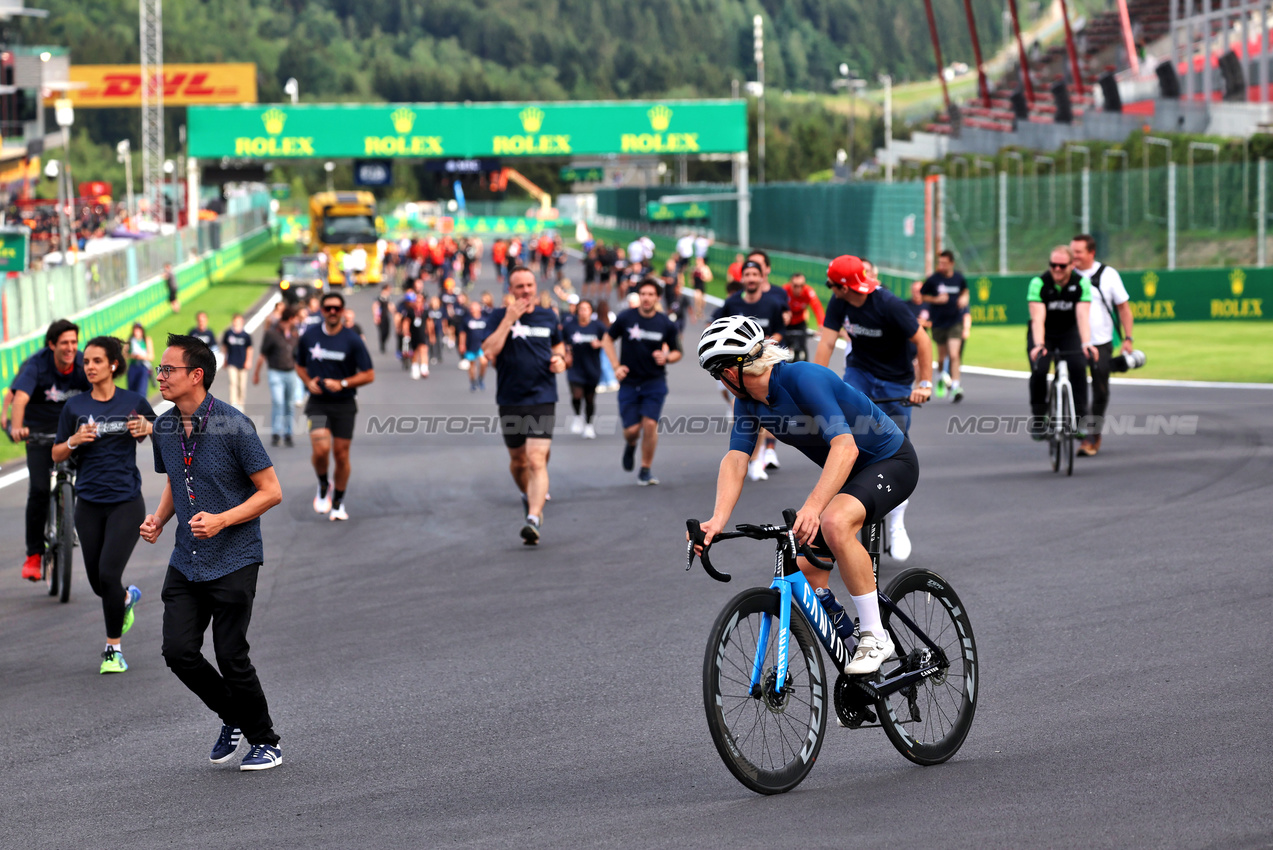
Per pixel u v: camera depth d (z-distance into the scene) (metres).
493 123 137.25
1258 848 10.34
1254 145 101.56
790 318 34.53
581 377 42.09
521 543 25.75
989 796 11.80
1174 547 22.44
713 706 11.67
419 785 12.81
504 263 163.00
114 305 82.31
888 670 13.10
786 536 12.16
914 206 90.88
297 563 24.61
